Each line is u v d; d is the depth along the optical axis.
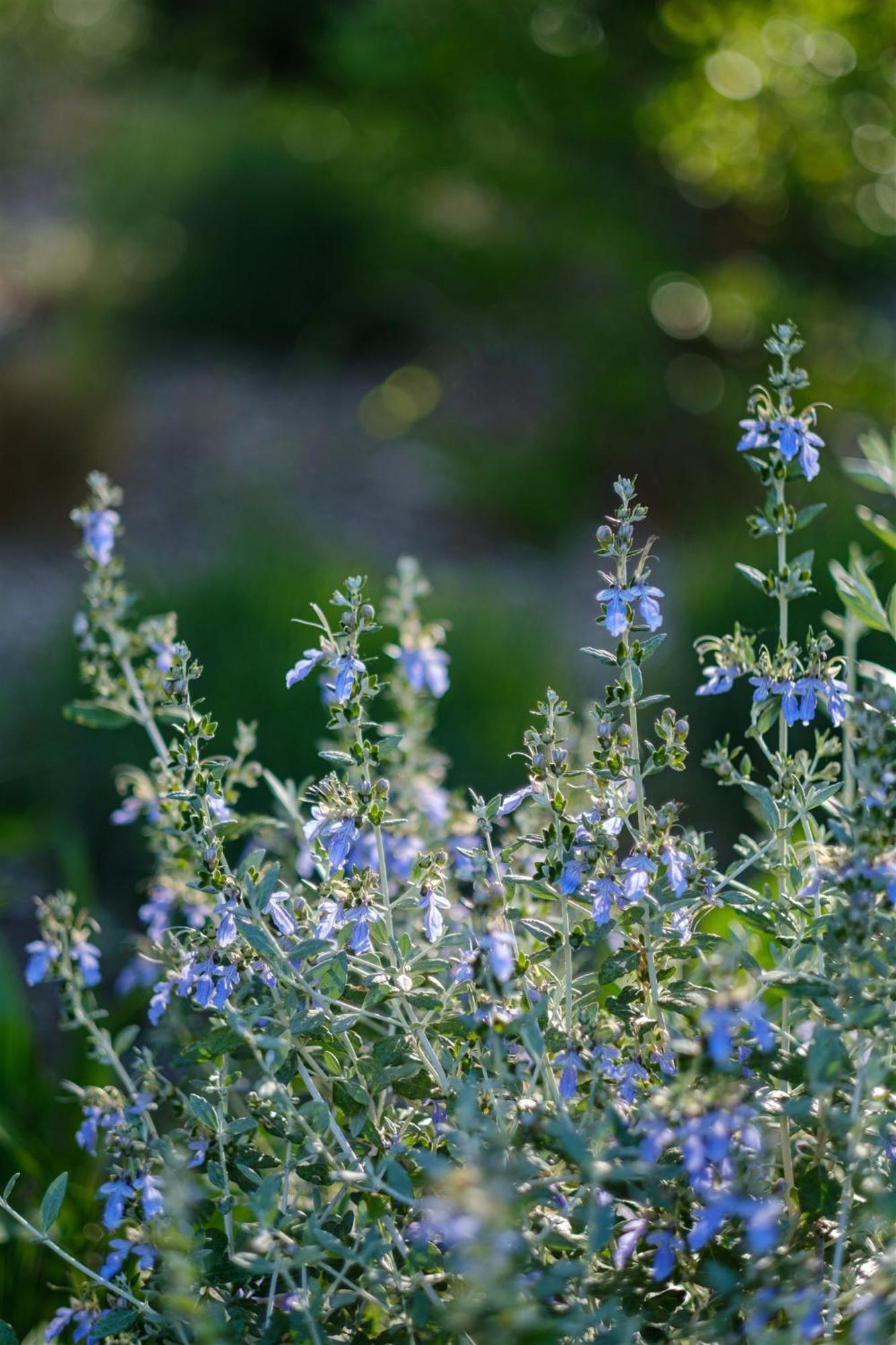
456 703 4.37
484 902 1.45
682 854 1.60
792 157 7.89
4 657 6.16
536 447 9.01
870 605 1.89
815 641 1.65
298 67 17.28
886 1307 1.36
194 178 11.53
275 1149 1.89
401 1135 1.62
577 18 7.90
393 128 9.68
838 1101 1.52
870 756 1.44
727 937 2.07
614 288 9.67
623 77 7.90
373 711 4.02
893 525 5.59
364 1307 1.59
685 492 8.72
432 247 10.77
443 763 2.38
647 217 9.02
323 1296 1.46
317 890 1.69
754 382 8.70
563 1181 1.45
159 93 16.97
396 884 2.00
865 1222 1.44
